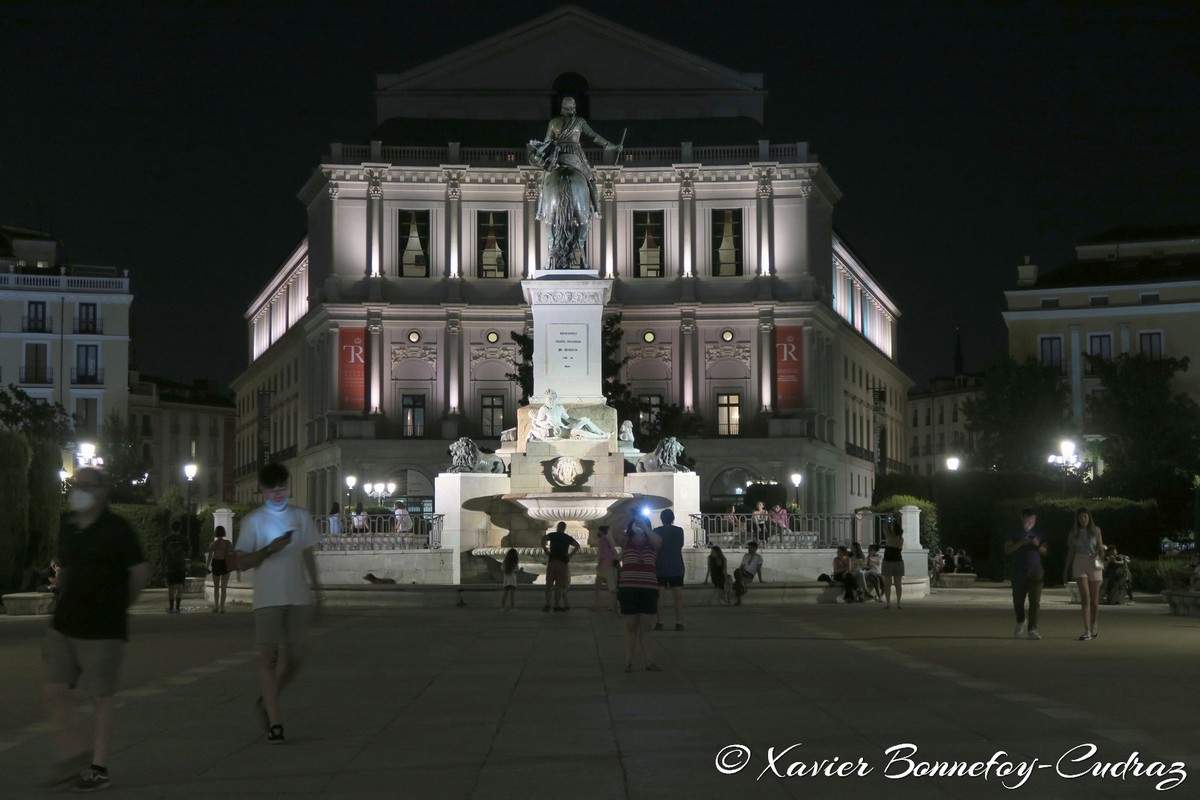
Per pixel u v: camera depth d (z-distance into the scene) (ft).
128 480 349.82
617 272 359.05
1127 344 361.92
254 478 456.86
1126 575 134.72
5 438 146.10
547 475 143.84
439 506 149.07
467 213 359.66
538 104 373.20
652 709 55.57
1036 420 318.24
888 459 471.21
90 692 41.73
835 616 112.68
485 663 73.77
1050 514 187.42
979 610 122.52
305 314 379.96
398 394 354.95
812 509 354.13
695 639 88.89
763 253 355.77
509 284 358.64
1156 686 62.34
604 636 91.30
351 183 356.38
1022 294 370.12
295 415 401.08
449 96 372.79
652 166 356.18
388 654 78.84
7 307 381.60
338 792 39.91
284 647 50.62
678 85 373.81
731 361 356.18
